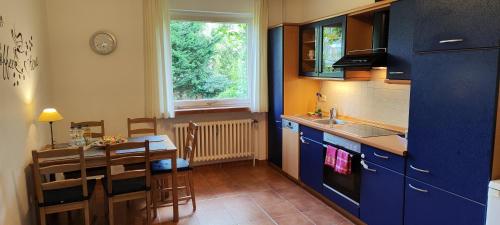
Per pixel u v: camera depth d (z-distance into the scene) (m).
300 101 4.67
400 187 2.64
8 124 2.56
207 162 5.09
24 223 2.85
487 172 1.99
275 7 4.96
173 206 3.30
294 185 4.27
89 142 3.43
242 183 4.36
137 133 4.15
